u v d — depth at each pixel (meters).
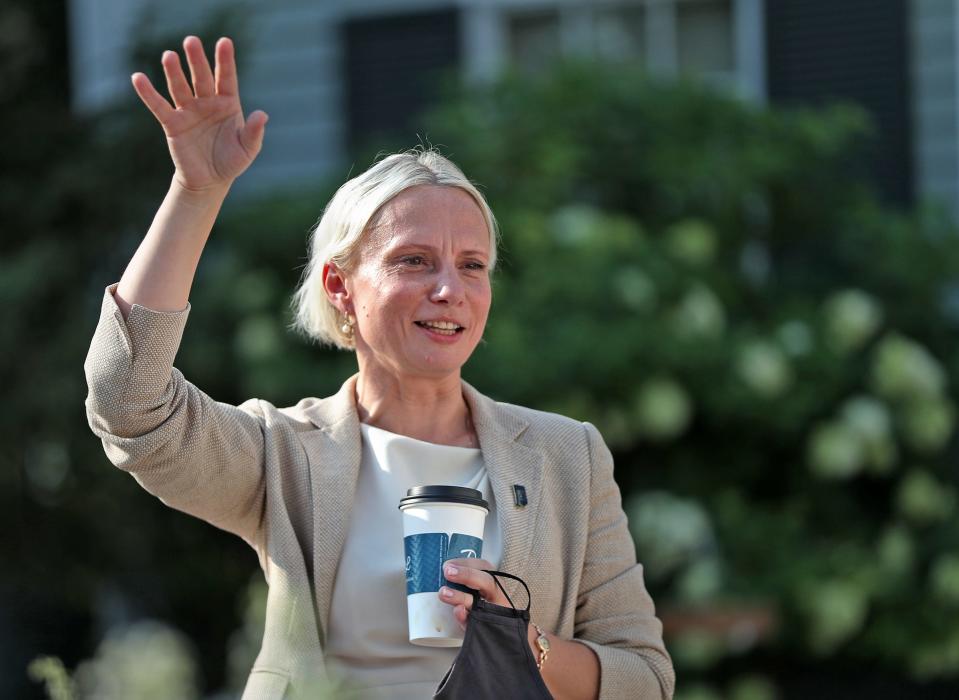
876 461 22.81
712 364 22.45
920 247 24.95
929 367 22.95
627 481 23.77
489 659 6.74
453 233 7.70
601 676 7.55
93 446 24.98
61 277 25.92
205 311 23.80
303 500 7.70
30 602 27.22
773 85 26.78
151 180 26.56
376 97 28.05
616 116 24.97
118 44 29.02
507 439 8.02
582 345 21.73
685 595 21.69
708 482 23.66
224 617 26.11
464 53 27.75
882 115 26.16
